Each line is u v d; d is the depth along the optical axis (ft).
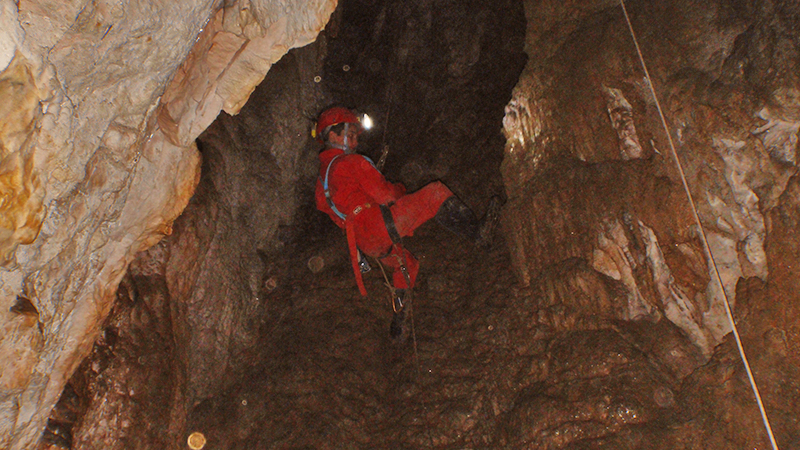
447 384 10.02
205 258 10.02
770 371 6.68
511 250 10.66
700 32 7.65
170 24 4.81
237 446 9.55
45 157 4.14
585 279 8.97
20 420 5.86
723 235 7.31
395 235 9.48
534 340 9.54
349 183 9.62
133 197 6.53
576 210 9.16
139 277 8.75
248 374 10.64
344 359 10.97
